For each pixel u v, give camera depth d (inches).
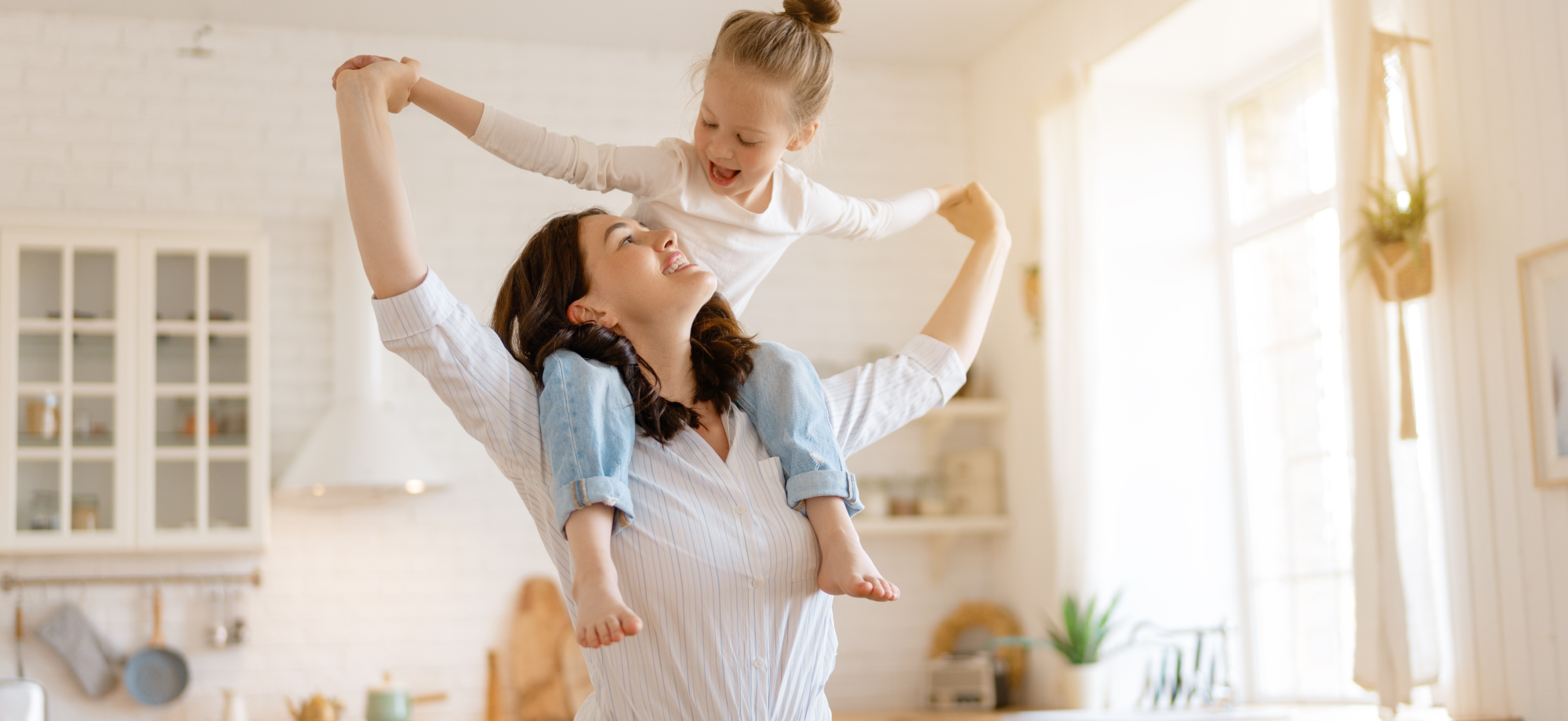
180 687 193.3
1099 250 187.2
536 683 200.5
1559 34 121.0
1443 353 134.2
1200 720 156.6
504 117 63.0
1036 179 199.5
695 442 52.7
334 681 198.1
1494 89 128.3
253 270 193.8
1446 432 133.9
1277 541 183.6
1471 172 131.3
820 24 68.6
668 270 54.2
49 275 188.5
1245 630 188.7
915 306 226.5
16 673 189.9
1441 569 134.6
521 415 50.9
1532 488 123.6
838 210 74.3
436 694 199.2
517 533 207.0
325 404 203.0
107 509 185.6
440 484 197.0
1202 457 192.1
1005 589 217.6
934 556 220.8
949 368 61.2
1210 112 200.7
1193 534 190.1
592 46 220.1
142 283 190.1
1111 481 188.4
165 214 197.0
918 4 206.7
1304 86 181.0
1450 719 126.4
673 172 69.1
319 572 200.4
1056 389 191.9
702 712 50.1
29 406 184.5
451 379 49.7
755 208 71.6
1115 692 184.4
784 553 51.3
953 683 199.6
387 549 202.8
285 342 203.5
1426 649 128.0
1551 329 121.0
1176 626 187.5
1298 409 179.9
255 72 208.5
